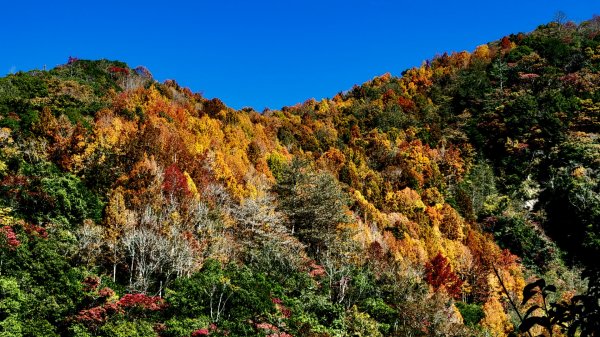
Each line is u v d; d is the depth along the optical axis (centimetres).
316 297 2930
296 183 4600
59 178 3325
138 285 2622
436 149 7831
